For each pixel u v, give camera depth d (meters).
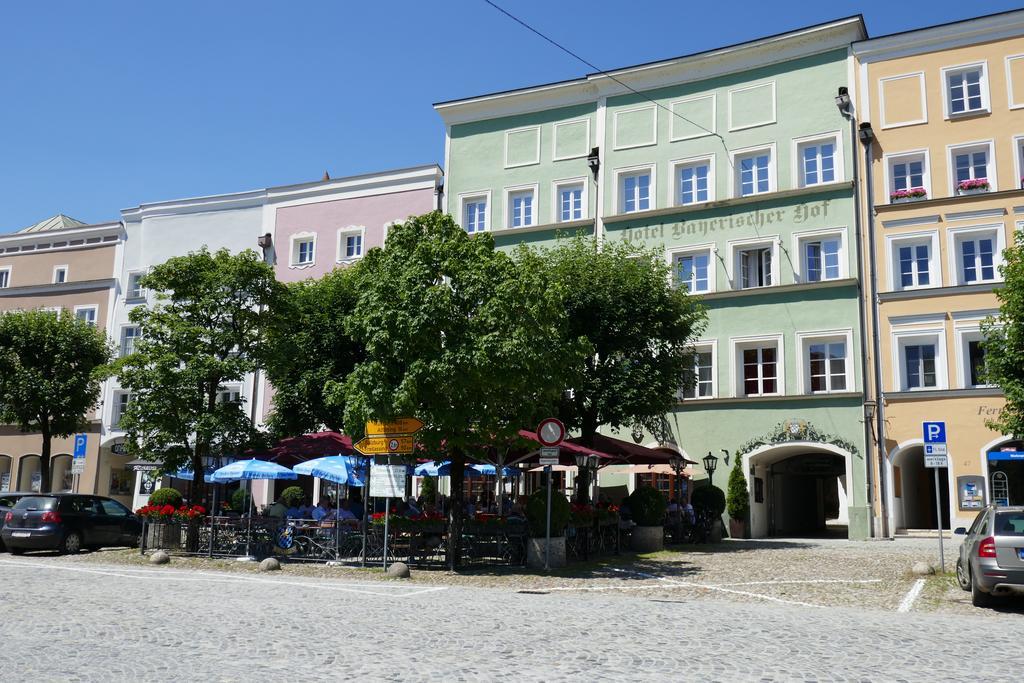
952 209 29.27
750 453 30.98
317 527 20.19
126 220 43.97
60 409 32.19
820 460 33.78
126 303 42.88
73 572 17.53
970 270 29.12
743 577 17.30
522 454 22.61
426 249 18.08
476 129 38.41
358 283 18.88
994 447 27.48
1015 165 28.77
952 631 10.54
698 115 34.28
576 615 11.45
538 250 35.56
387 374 17.70
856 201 30.78
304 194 41.16
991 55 29.62
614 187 35.28
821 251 31.41
